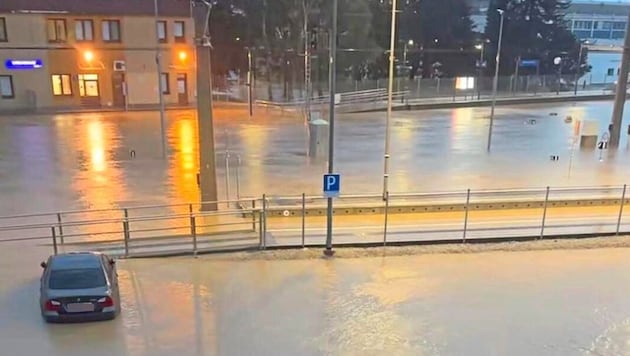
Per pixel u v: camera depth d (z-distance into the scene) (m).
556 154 27.88
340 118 42.03
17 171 22.53
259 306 11.62
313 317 11.22
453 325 11.07
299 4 54.09
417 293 12.45
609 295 12.56
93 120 37.22
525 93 62.84
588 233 16.39
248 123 37.69
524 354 10.12
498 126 38.25
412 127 37.31
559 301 12.21
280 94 54.06
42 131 32.31
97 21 42.97
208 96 17.14
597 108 51.75
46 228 15.52
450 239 15.68
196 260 13.98
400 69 59.50
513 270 13.85
